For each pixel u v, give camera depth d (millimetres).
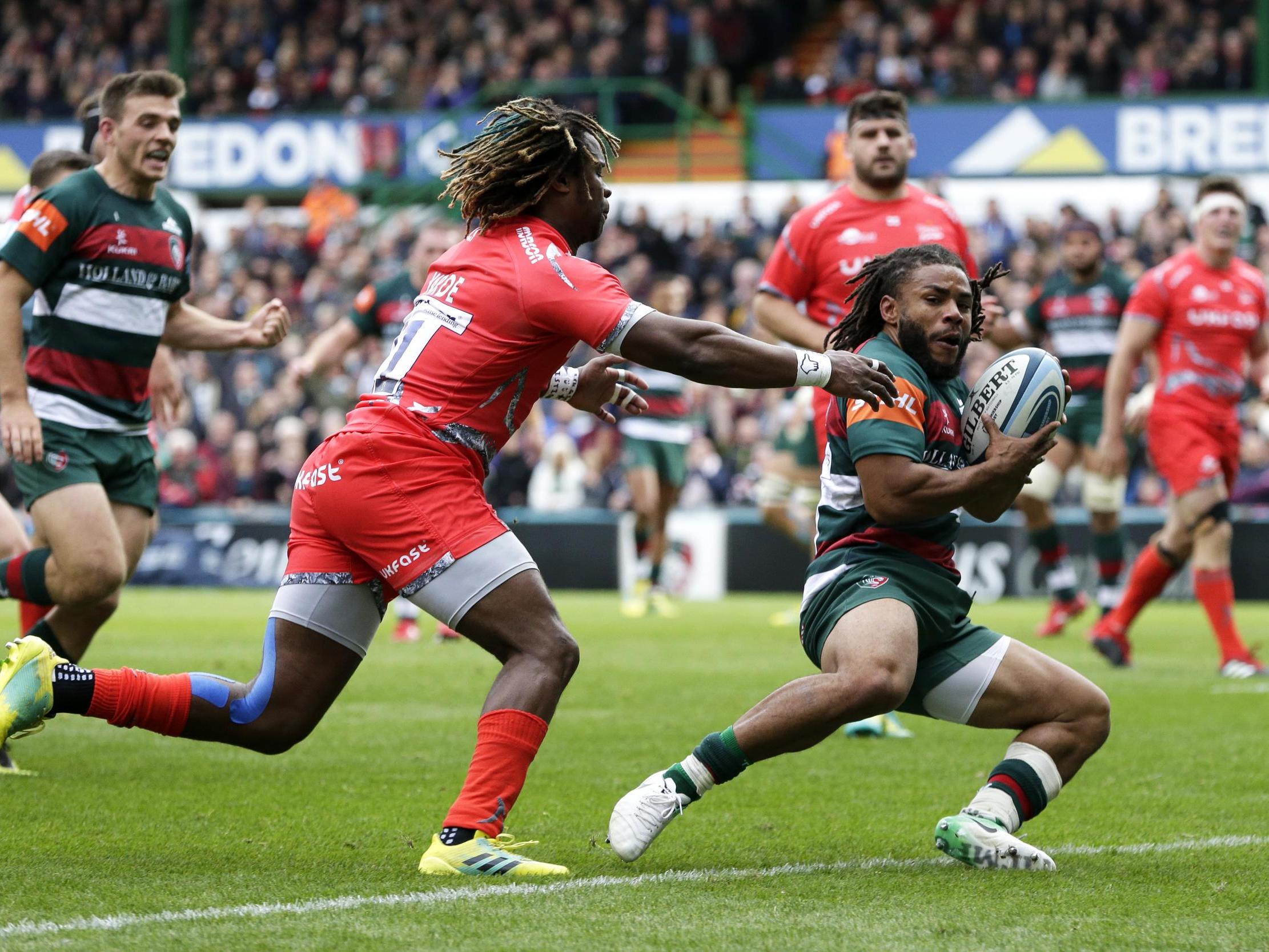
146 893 13375
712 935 11984
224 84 99750
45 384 20828
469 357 14422
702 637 43406
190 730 14891
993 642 15492
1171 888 14008
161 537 70938
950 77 89125
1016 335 29641
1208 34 88125
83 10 106750
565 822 17406
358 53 100625
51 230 20188
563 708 27938
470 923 12312
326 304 82188
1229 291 33375
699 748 14609
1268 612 57031
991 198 87812
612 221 91688
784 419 60188
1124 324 34000
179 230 21688
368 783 19922
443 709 27703
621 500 68625
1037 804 15164
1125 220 87562
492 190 14875
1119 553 42750
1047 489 42750
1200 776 21078
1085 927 12398
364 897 13266
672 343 13898
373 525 14398
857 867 14891
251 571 69750
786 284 25828
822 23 104438
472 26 99750
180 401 24125
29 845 15531
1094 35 91875
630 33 93250
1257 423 66125
